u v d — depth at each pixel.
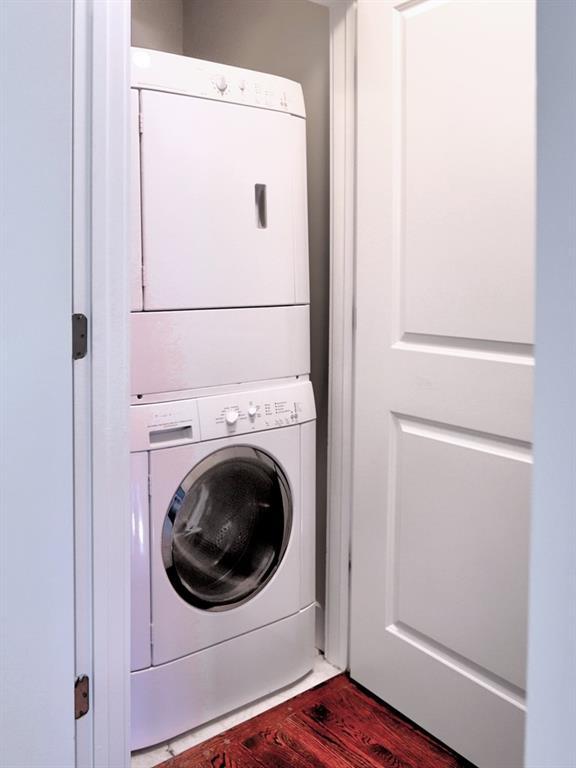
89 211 1.40
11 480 0.75
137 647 1.78
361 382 2.00
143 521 1.76
